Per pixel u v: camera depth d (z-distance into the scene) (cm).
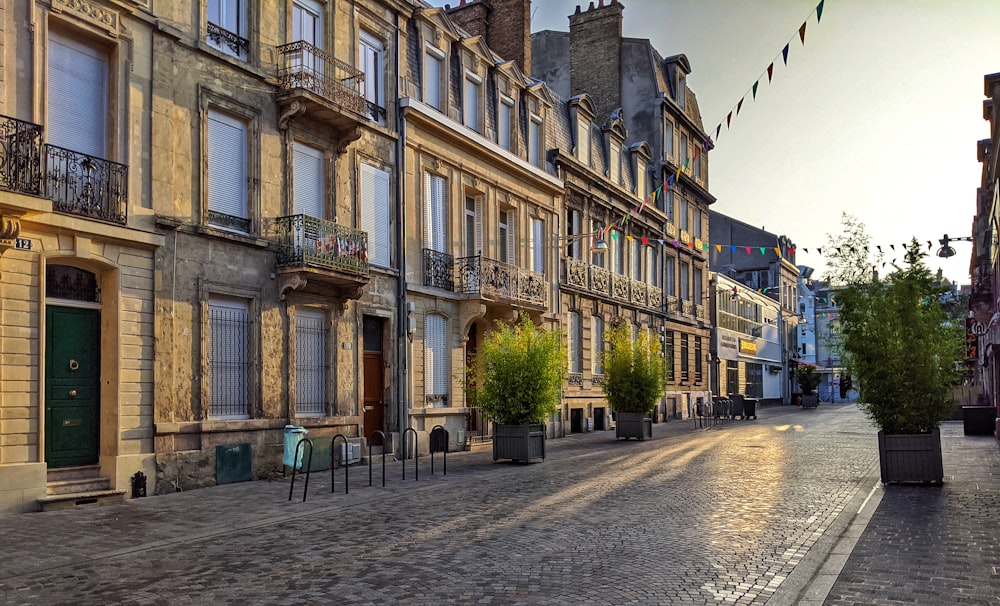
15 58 1106
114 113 1249
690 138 4169
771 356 5831
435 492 1271
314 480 1434
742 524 955
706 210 4419
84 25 1200
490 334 2308
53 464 1155
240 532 942
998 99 2205
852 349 1341
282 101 1570
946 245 2362
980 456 1706
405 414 1911
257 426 1466
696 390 4100
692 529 929
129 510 1095
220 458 1379
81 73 1218
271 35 1577
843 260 1413
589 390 2934
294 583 701
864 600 626
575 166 2828
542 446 1766
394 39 1958
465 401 2156
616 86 3741
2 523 984
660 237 3697
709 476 1425
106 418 1214
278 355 1548
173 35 1348
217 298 1434
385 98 1927
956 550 793
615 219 3228
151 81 1312
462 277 2159
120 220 1227
